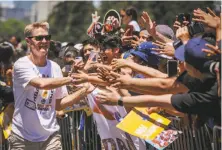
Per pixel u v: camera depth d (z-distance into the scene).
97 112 5.86
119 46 6.08
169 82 4.92
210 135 4.81
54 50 9.22
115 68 5.44
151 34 6.39
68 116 7.66
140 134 5.00
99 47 6.55
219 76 4.25
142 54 5.93
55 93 5.79
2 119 7.29
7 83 8.06
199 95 4.38
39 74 5.72
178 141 5.54
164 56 5.76
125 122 5.11
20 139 5.77
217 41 4.48
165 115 5.42
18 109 5.77
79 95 5.85
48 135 5.81
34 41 5.70
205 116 4.56
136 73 5.97
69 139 7.69
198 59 4.35
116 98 4.79
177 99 4.48
